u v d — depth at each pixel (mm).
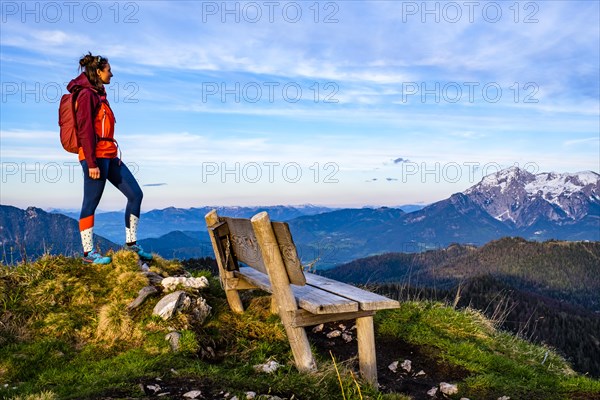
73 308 5891
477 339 6926
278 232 4363
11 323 5457
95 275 6535
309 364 4574
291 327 4559
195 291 6168
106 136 6422
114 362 4703
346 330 6797
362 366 4805
